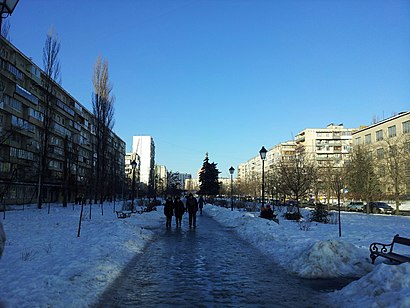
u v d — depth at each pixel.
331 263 8.52
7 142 44.38
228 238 15.48
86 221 20.98
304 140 115.38
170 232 17.98
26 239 12.73
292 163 46.84
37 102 53.03
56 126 60.38
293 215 25.69
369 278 6.35
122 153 115.19
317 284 7.50
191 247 12.77
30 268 7.82
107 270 8.12
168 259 10.36
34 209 36.25
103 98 49.94
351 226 19.97
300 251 9.88
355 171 42.25
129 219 22.61
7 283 6.58
